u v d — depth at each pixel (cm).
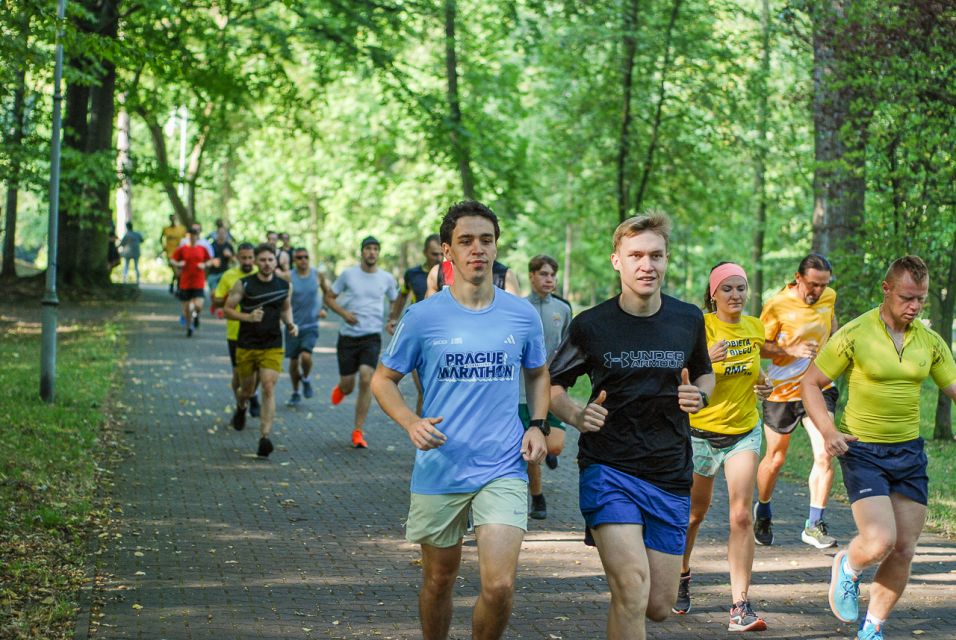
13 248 2938
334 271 5644
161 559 708
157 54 1208
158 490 912
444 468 475
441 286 902
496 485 472
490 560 462
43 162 2352
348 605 627
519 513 471
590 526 487
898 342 563
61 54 1251
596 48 2362
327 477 1003
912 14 1280
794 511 916
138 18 2338
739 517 603
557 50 2395
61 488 868
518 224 4112
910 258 557
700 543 793
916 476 564
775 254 3675
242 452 1104
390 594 652
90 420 1184
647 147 2448
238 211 4922
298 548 751
